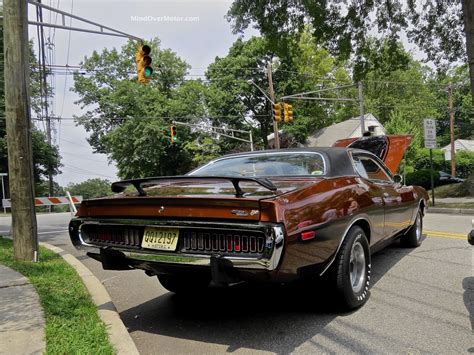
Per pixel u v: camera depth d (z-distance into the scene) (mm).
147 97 39688
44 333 3232
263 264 2932
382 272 5234
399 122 41844
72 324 3475
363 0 15117
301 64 44594
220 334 3539
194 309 4242
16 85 6488
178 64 44750
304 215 3232
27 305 3961
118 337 3248
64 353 2875
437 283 4688
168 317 4035
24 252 6457
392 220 5148
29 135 6609
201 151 42312
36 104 28047
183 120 41000
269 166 4434
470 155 44125
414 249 6539
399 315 3770
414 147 40281
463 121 65375
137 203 3463
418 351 3049
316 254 3338
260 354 3111
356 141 13531
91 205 3816
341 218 3660
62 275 5375
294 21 15148
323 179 3887
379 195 4660
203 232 3195
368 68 16656
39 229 12492
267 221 2971
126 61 43562
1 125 30297
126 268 3748
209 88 43094
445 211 13727
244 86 42500
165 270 3449
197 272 3318
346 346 3176
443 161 42000
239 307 4223
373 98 51906
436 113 58312
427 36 16188
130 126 39469
